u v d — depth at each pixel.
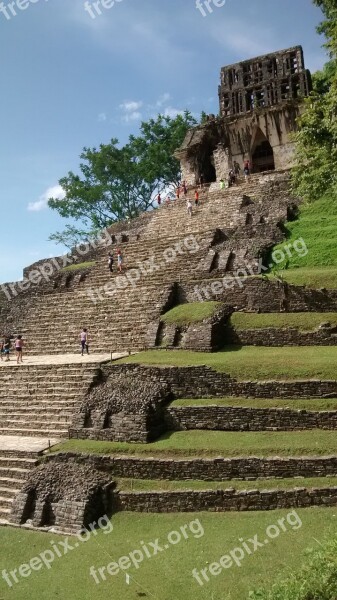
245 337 21.00
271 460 13.45
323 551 9.27
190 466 14.00
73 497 13.77
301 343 19.92
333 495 12.48
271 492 12.84
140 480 14.30
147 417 15.78
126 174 58.97
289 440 14.24
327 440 13.92
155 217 37.91
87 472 14.70
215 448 14.37
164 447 14.90
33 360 25.09
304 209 30.47
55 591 10.84
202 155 47.59
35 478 14.80
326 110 18.19
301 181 20.20
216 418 15.91
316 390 15.75
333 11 21.16
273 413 15.26
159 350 22.08
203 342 20.66
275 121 45.41
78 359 23.11
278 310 21.88
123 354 22.83
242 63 47.66
